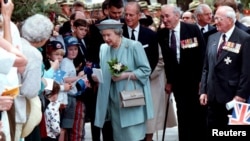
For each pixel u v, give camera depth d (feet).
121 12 60.39
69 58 55.62
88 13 76.43
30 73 39.52
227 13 50.60
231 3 59.47
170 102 64.13
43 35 41.63
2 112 34.53
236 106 50.34
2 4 36.42
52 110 49.29
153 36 59.57
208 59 52.80
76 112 56.18
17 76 36.58
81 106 56.39
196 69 59.47
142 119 53.78
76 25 58.65
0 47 33.53
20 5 47.06
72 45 55.21
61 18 64.49
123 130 53.67
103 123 54.08
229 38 50.93
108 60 53.83
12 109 39.09
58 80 51.62
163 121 62.39
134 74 53.21
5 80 33.65
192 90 59.72
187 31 59.47
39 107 41.22
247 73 49.85
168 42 59.62
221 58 51.03
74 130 56.08
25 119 39.93
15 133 39.52
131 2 59.00
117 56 53.62
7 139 34.88
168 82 60.54
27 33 41.27
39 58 40.16
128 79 53.21
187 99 59.93
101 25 53.21
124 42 53.93
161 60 61.46
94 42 59.52
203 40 59.67
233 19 50.72
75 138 56.18
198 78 59.57
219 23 50.83
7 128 34.86
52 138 49.73
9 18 36.55
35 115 40.91
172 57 59.57
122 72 52.85
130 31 59.11
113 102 53.83
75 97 54.85
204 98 53.72
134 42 54.03
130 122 53.31
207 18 67.41
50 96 48.91
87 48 59.57
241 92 50.11
